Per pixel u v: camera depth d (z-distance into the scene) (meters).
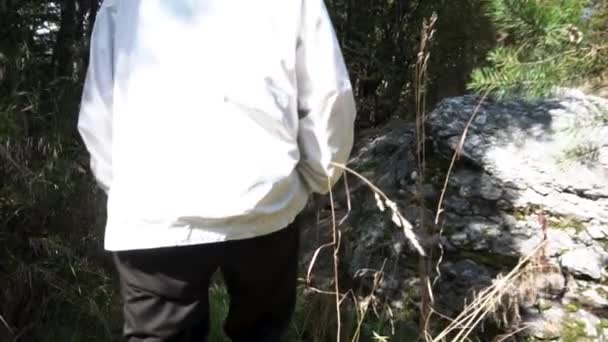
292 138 2.04
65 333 3.08
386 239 3.42
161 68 1.98
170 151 1.95
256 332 2.35
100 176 2.18
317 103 2.07
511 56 2.31
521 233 3.12
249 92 1.96
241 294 2.25
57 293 3.06
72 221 3.05
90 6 3.09
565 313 2.94
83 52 3.08
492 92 2.87
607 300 2.91
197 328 2.23
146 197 1.95
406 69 4.92
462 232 3.22
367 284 3.35
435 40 4.63
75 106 3.01
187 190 1.94
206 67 1.97
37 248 2.93
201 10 1.99
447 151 3.41
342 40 4.96
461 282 3.13
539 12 2.20
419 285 3.21
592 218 3.05
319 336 3.07
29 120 2.88
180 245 1.96
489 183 3.25
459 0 4.49
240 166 1.95
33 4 2.90
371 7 4.88
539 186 3.16
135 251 2.02
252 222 2.00
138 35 2.01
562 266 3.00
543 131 3.28
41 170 2.85
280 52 2.00
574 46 2.24
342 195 3.95
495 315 2.91
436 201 3.37
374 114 5.14
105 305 3.19
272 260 2.15
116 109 2.03
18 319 3.03
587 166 3.11
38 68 2.94
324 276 3.54
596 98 3.41
